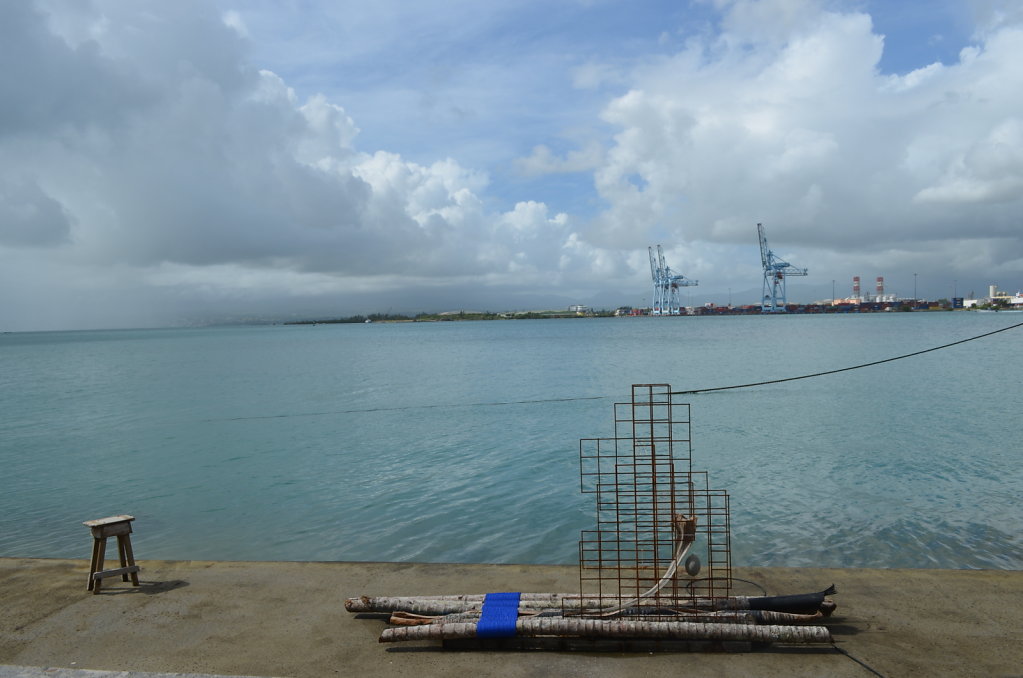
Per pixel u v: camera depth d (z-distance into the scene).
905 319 180.38
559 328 187.25
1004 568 9.24
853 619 5.50
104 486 15.61
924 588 6.20
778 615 5.20
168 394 36.81
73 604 6.22
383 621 5.70
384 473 16.12
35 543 11.32
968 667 4.65
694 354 61.44
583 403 29.02
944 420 22.80
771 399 28.52
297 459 18.34
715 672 4.62
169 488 15.23
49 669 4.54
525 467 16.25
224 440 21.95
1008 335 90.00
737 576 6.65
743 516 11.66
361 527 11.78
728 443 18.86
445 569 7.09
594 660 4.86
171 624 5.71
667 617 5.20
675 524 5.67
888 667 4.66
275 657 5.04
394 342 111.25
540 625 4.99
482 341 107.56
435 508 12.80
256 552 10.65
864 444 18.58
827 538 10.52
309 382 42.28
